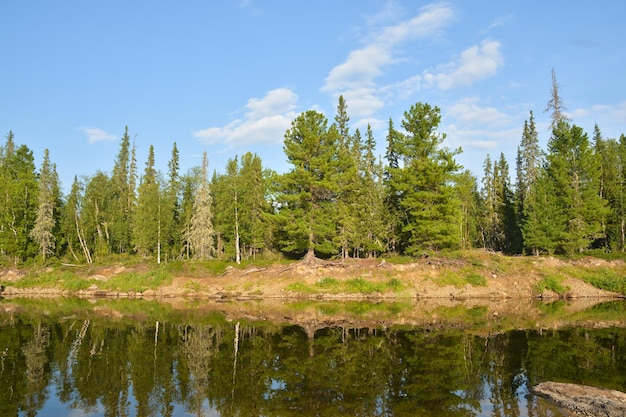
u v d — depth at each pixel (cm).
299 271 4138
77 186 5850
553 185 4869
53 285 4616
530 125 6391
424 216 4203
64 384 1457
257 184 5188
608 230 4956
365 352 1881
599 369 1576
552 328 2403
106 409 1223
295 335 2280
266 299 3784
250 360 1759
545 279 3912
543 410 1180
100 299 4059
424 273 4016
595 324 2523
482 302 3512
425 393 1327
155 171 6531
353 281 3922
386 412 1171
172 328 2505
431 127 4362
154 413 1185
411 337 2192
